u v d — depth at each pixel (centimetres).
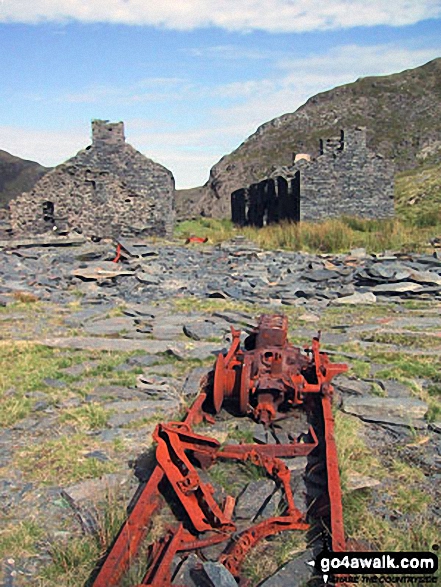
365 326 1162
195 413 657
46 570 428
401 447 631
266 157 8825
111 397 779
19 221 2925
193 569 416
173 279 1709
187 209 8606
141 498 466
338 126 9294
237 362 717
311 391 673
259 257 2092
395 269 1630
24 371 886
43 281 1648
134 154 3125
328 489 479
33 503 523
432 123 9000
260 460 554
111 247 2472
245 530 457
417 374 872
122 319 1243
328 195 3319
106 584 380
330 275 1664
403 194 4419
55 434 670
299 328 1160
